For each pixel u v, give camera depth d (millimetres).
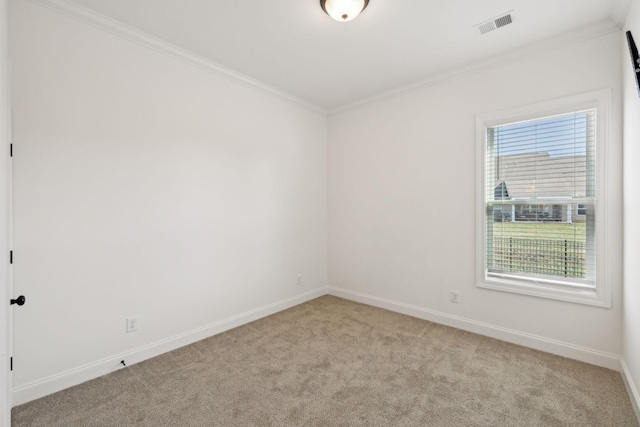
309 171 3844
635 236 1831
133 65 2301
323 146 4035
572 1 1940
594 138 2316
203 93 2744
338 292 4008
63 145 1985
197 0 1940
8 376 1362
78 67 2043
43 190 1910
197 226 2713
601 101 2203
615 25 2127
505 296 2693
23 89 1835
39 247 1897
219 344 2637
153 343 2426
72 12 1982
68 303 2014
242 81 3025
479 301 2840
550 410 1780
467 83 2861
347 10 1934
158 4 1974
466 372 2180
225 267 2938
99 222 2143
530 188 2621
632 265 1898
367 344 2627
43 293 1915
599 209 2232
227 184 2947
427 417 1724
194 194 2689
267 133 3322
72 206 2023
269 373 2174
